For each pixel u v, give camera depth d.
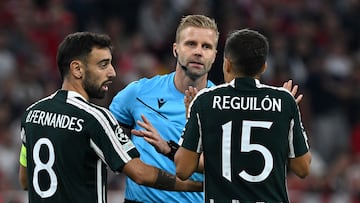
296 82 51.56
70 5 52.66
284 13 56.00
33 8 51.62
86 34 19.97
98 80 19.92
